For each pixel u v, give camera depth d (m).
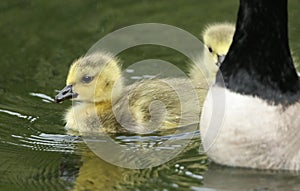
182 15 16.25
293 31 14.96
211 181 9.42
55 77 13.91
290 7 16.03
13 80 13.82
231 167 9.61
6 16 16.56
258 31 9.16
